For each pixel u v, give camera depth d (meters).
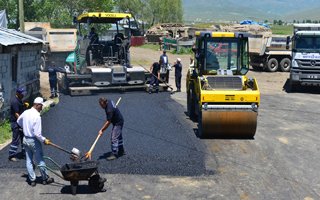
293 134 13.48
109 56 20.61
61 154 10.42
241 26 55.16
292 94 22.33
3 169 9.47
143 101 17.83
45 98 18.50
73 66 23.20
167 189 8.60
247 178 9.34
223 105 12.31
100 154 10.56
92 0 44.03
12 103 10.00
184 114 15.52
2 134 12.41
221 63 13.82
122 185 8.73
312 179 9.41
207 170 9.73
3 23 26.62
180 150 11.05
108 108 9.84
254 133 12.52
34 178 8.58
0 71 13.37
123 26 20.58
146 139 11.96
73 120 14.06
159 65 20.47
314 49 22.47
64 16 41.56
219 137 12.70
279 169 10.02
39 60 19.36
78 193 8.34
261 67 32.31
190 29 58.47
